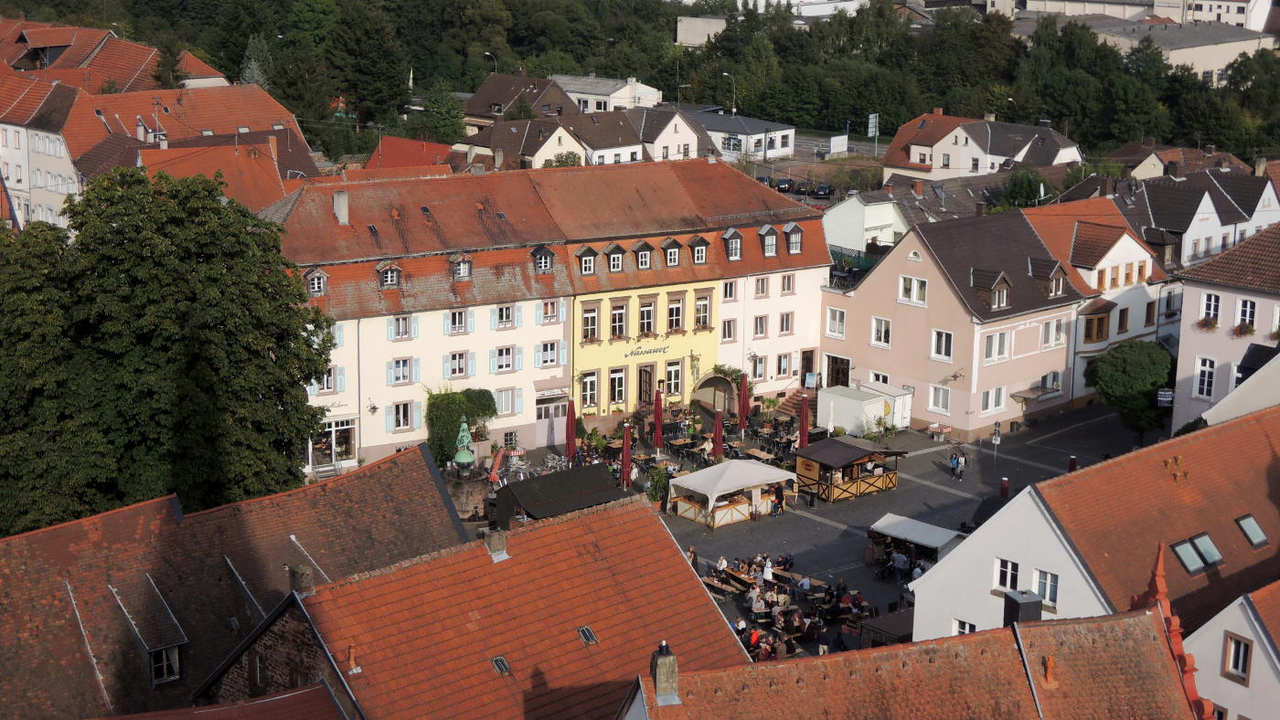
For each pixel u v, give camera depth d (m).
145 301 66.81
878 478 89.38
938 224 100.25
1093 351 104.06
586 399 98.81
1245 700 47.81
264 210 92.81
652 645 46.38
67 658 47.94
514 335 94.75
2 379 65.12
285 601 43.38
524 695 43.41
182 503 65.19
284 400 70.69
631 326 99.00
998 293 97.75
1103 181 120.50
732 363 103.88
